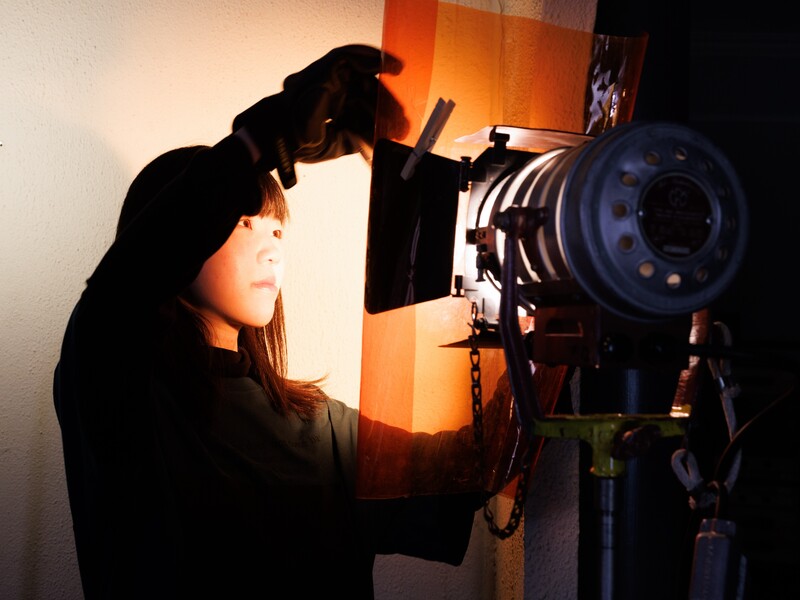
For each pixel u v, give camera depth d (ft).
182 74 4.24
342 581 3.18
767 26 11.00
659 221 1.94
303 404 3.48
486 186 2.60
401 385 2.75
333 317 4.40
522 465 2.42
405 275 2.66
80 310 2.58
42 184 4.14
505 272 2.11
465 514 3.36
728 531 2.15
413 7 2.69
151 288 2.55
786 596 8.79
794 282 11.44
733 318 10.83
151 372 2.87
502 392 3.03
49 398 4.13
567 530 3.69
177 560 2.76
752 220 11.52
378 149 2.60
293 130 2.72
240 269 3.20
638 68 3.10
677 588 2.54
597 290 1.99
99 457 2.68
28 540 4.09
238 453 3.10
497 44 2.89
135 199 3.20
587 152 2.00
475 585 4.41
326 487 3.31
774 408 2.27
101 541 2.79
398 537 3.47
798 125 11.50
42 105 4.13
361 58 2.79
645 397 3.42
